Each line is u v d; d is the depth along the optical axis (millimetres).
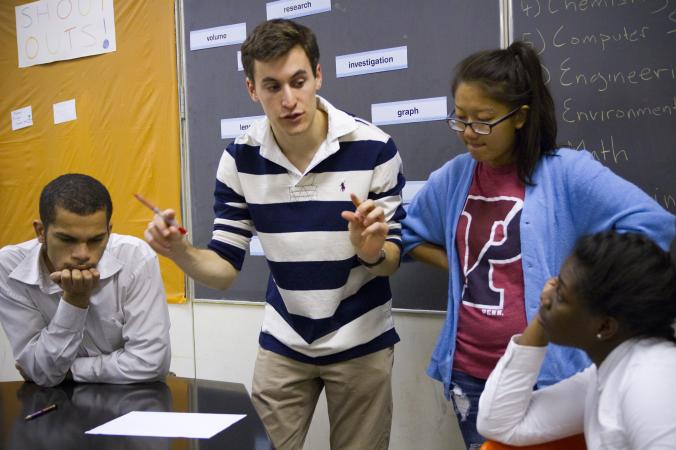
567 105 1818
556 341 969
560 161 1364
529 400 1070
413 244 1627
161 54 2539
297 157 1495
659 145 1721
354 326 1527
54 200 1330
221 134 2424
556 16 1810
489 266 1395
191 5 2447
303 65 1354
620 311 878
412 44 2021
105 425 1146
